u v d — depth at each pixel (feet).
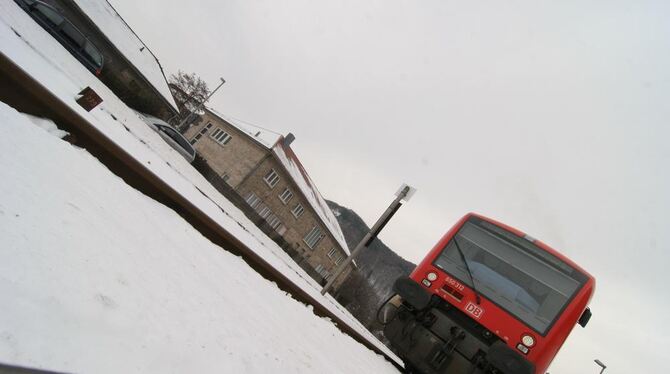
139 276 7.28
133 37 92.43
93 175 11.36
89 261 6.39
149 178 14.85
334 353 15.12
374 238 27.99
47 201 7.38
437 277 20.83
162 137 51.39
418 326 19.88
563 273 19.70
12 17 26.68
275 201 103.14
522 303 19.07
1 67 11.35
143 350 5.23
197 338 6.72
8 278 4.59
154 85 81.15
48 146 10.59
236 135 104.12
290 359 9.83
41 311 4.44
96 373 4.20
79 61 43.78
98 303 5.43
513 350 17.16
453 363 18.65
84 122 13.26
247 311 10.81
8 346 3.67
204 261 12.25
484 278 20.21
